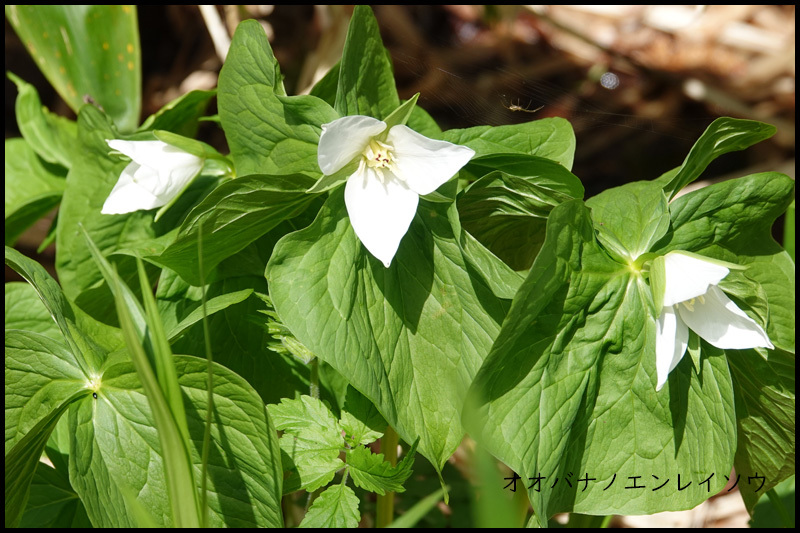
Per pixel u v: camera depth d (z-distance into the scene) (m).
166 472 0.94
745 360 1.05
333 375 1.07
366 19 1.01
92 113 1.08
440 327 1.02
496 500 0.93
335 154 0.98
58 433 1.08
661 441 1.03
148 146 1.05
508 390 1.00
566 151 1.07
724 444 1.03
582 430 1.02
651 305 1.01
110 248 1.10
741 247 1.04
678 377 1.03
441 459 1.01
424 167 0.99
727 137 1.02
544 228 1.07
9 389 0.99
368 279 1.01
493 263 1.01
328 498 0.99
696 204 1.02
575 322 1.01
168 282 1.08
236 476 1.00
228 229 1.02
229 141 1.03
